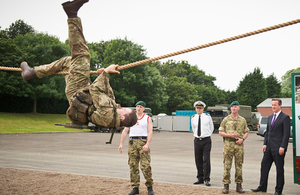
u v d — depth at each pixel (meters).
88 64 3.21
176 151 14.97
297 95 6.10
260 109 46.22
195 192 6.04
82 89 3.20
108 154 13.17
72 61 3.22
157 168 9.45
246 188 6.79
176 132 36.91
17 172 7.84
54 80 42.47
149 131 5.96
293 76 6.15
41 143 18.22
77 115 3.17
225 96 79.00
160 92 54.31
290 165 10.62
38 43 43.41
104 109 3.15
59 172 8.08
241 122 6.41
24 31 64.75
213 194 5.93
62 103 48.06
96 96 3.16
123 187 6.35
